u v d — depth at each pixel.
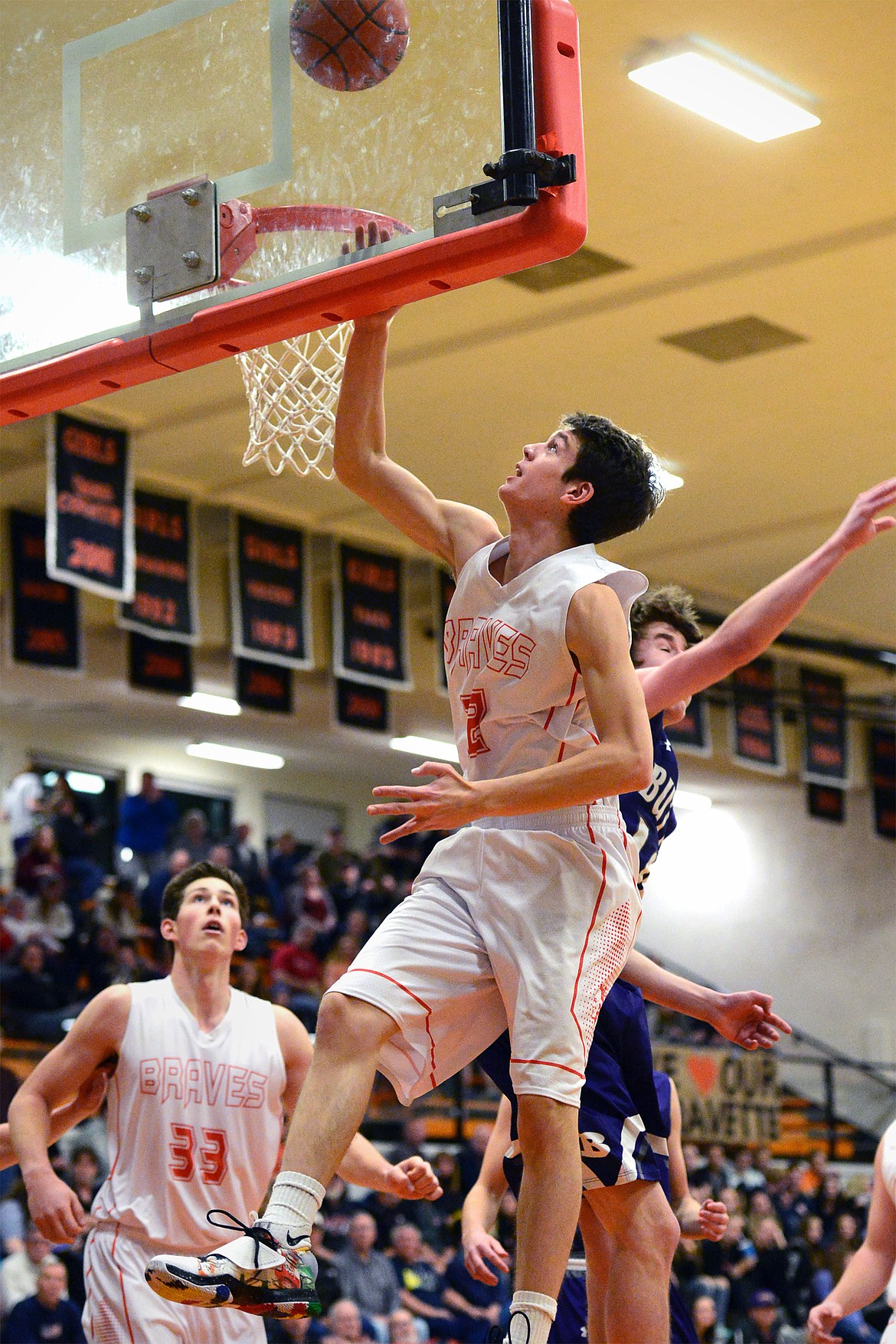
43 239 3.86
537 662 3.16
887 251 10.44
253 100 3.60
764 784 20.62
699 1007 4.00
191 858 17.52
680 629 4.46
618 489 3.32
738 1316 12.91
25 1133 4.52
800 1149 18.98
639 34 8.40
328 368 4.36
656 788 4.07
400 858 20.00
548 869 3.17
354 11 3.47
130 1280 4.49
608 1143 3.67
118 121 3.81
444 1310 11.23
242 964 16.17
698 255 10.49
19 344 3.84
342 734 19.75
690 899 22.09
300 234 3.46
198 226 3.60
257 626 14.55
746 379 12.19
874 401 12.59
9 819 17.08
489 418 12.73
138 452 13.40
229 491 14.32
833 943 20.77
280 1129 4.77
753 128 9.20
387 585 15.55
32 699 18.02
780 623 3.92
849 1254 14.27
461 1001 3.17
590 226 10.16
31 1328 8.89
